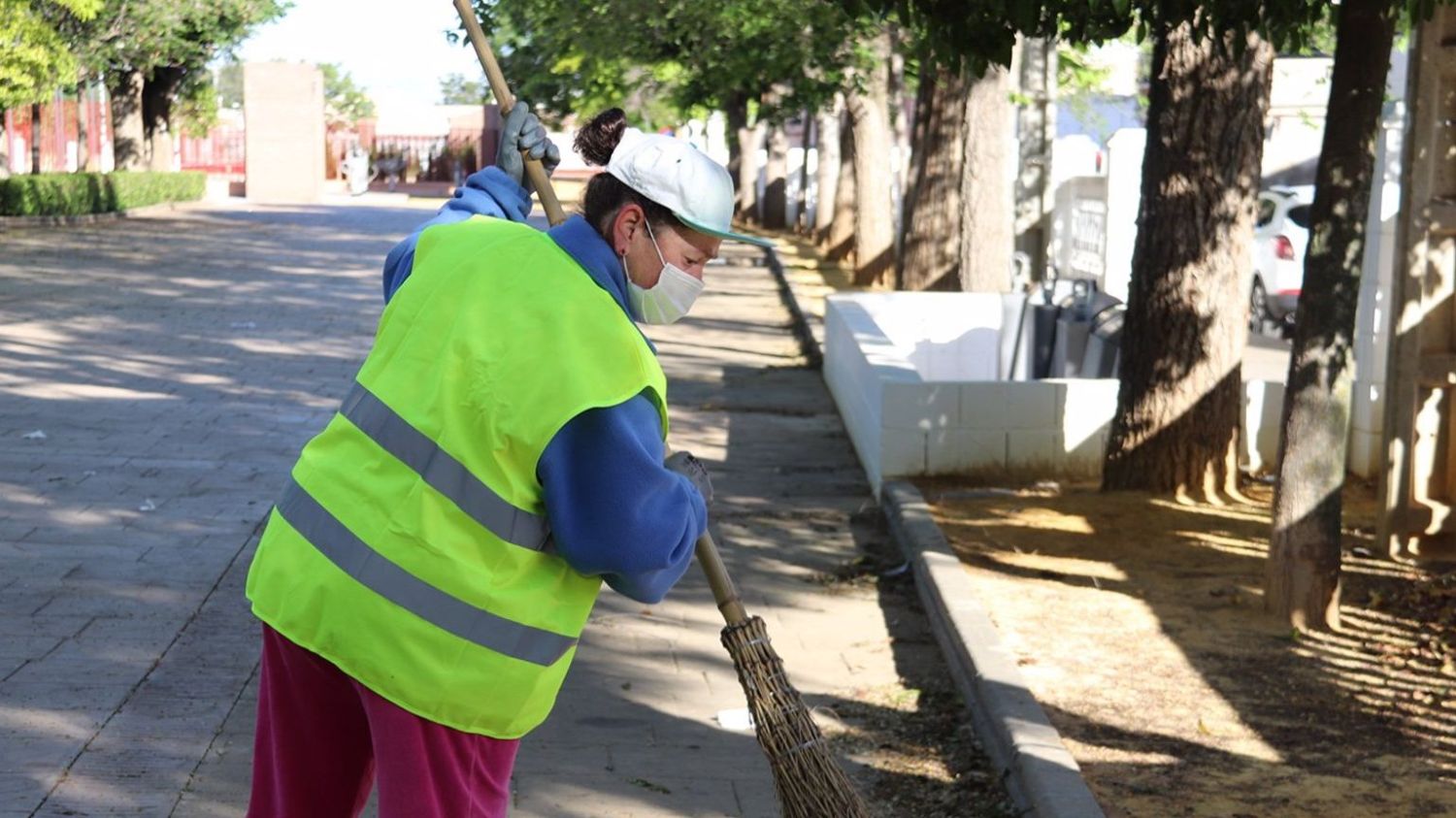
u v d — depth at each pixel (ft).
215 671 19.70
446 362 9.48
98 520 27.07
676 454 10.36
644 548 9.31
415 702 9.55
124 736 17.43
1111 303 41.93
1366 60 21.16
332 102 232.73
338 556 9.59
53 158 155.02
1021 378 44.80
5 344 48.60
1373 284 31.53
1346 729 18.39
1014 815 16.29
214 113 153.07
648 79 61.67
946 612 22.41
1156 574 25.08
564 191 128.98
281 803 10.27
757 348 56.70
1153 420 30.76
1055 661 20.66
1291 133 87.86
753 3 49.01
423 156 206.49
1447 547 25.77
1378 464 31.91
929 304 46.11
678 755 17.97
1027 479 32.14
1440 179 24.72
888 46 52.90
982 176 52.44
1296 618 22.31
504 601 9.53
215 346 50.26
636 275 9.97
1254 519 28.99
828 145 102.89
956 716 19.51
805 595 25.11
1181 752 17.57
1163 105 30.12
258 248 92.43
